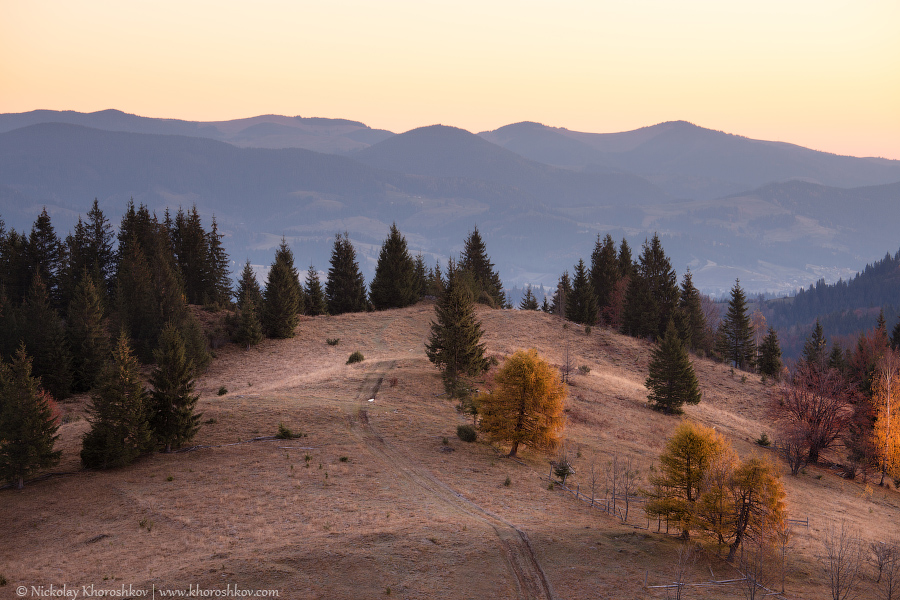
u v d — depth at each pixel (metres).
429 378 64.69
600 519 35.56
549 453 48.41
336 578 24.88
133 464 39.59
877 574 31.73
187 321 73.00
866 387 75.38
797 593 28.05
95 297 72.31
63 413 57.81
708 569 29.58
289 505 33.12
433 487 37.56
